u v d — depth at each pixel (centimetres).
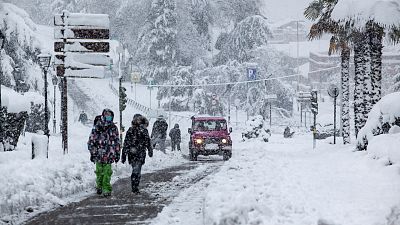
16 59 5125
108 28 2650
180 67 10169
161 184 1947
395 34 2822
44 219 1261
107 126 1658
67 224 1200
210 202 1110
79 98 9506
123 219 1253
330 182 1595
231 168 2292
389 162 1844
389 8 2703
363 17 2738
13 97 2578
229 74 10150
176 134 4178
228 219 969
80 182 1828
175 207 1406
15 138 2558
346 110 3766
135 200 1550
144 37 10612
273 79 10300
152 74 10506
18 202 1384
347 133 3756
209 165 2847
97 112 8812
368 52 3122
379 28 2827
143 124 1725
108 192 1642
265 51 10362
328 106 12094
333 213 1100
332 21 2983
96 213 1334
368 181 1595
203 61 10825
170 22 10588
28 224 1204
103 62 2644
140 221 1227
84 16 2638
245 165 2308
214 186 1545
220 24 11744
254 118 5828
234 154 3575
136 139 1712
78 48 2636
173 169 2592
